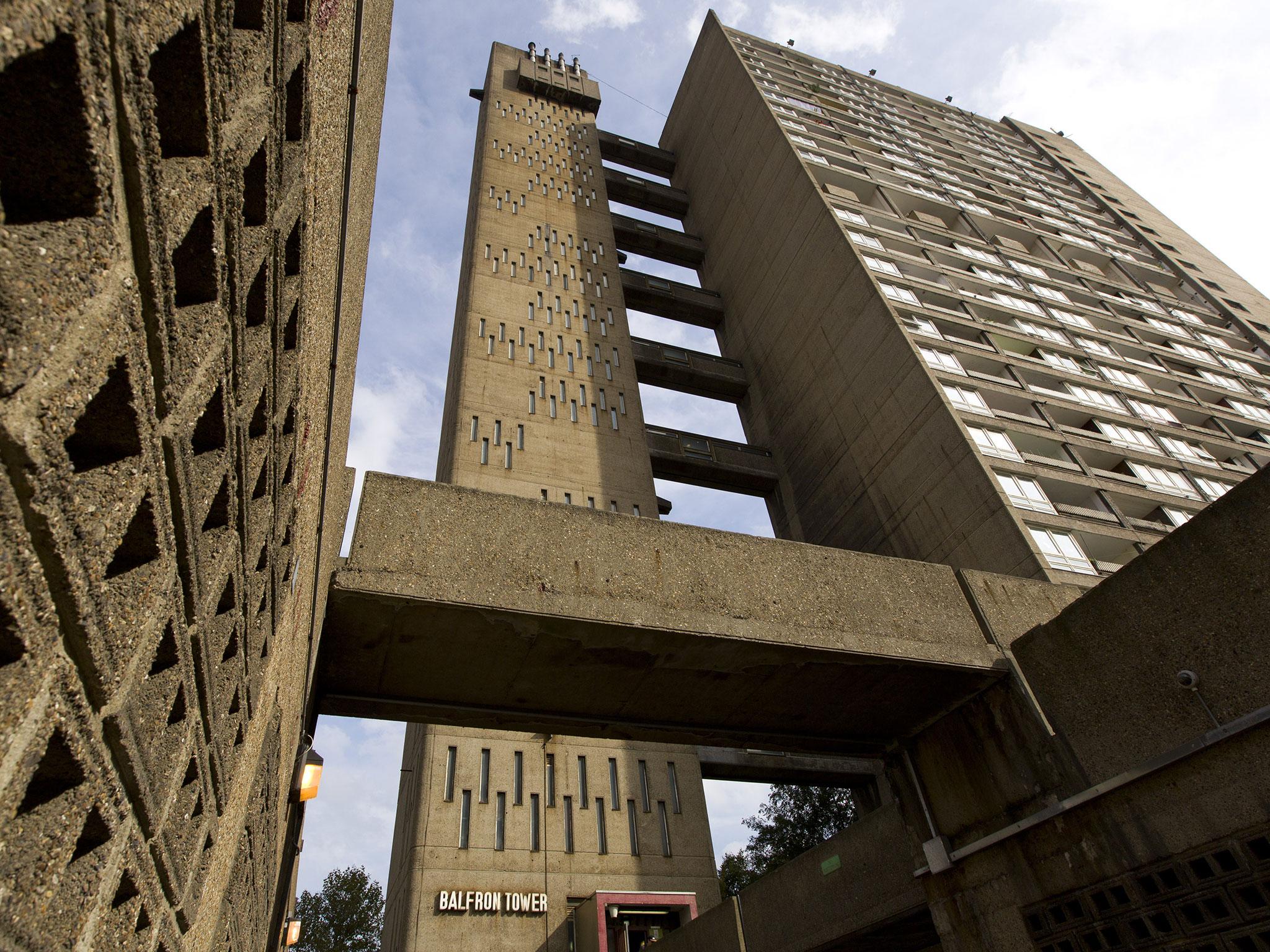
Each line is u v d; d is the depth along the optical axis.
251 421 3.69
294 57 3.54
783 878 17.61
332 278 6.19
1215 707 8.75
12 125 1.62
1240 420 34.09
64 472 1.70
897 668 10.99
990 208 45.47
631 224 48.81
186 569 2.66
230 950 5.14
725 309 46.81
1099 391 32.47
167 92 2.23
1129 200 57.56
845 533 32.50
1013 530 23.88
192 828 3.39
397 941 23.36
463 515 9.52
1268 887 7.82
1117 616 10.12
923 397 28.64
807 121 46.28
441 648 9.48
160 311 2.14
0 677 1.55
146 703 2.44
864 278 33.31
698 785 27.81
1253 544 8.77
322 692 10.09
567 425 35.69
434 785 24.53
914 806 12.59
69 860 1.96
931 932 15.23
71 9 1.54
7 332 1.47
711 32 54.97
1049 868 10.18
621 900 23.25
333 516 7.99
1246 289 49.22
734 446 39.78
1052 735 10.54
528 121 53.22
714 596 10.28
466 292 40.62
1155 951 8.72
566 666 10.07
